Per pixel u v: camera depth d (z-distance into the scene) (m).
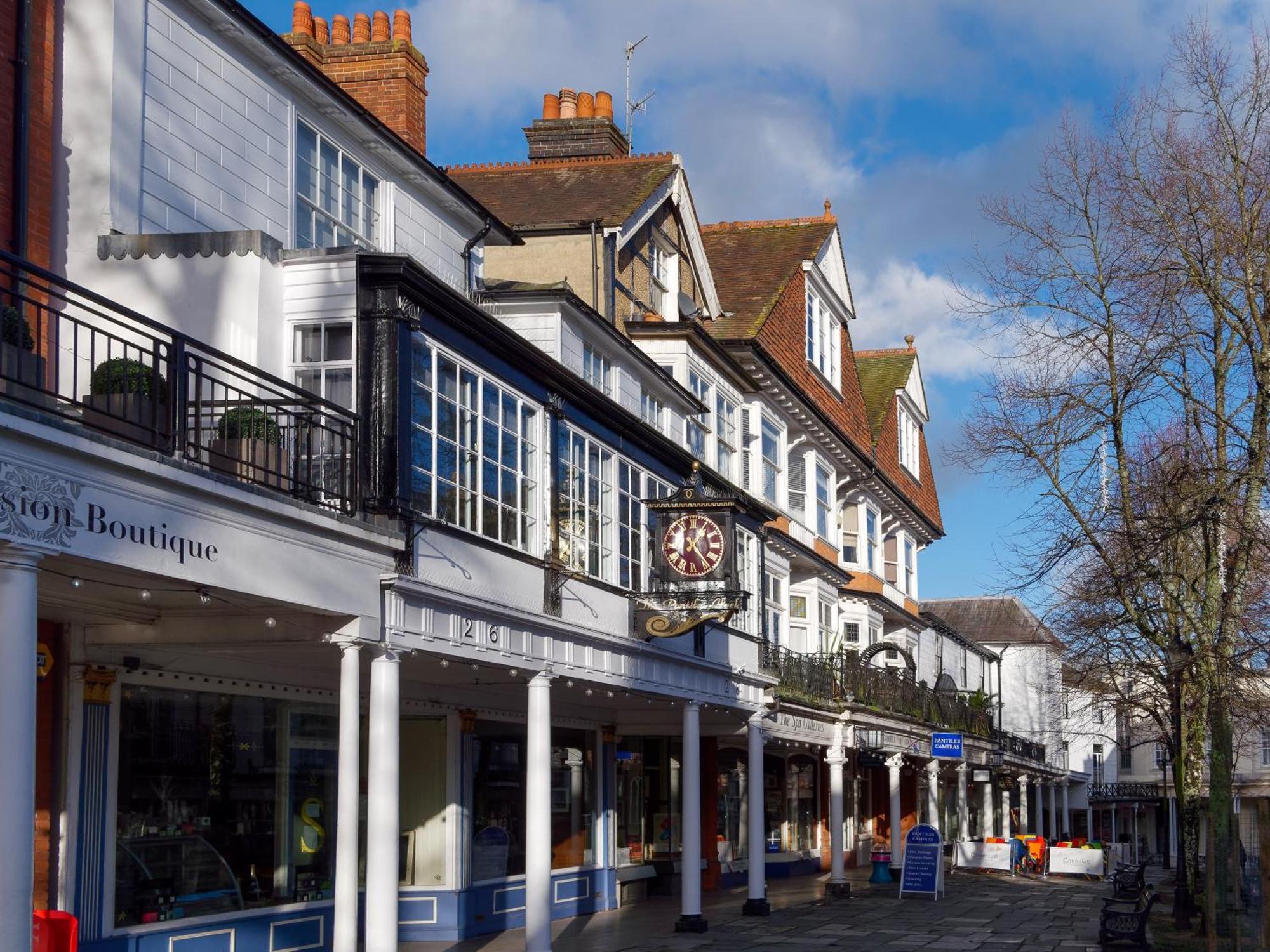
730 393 29.36
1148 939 19.83
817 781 37.25
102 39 12.72
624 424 19.28
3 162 11.80
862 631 38.09
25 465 8.29
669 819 27.44
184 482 9.66
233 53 14.62
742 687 23.34
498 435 15.49
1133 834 79.88
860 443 38.59
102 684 12.21
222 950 13.43
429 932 18.12
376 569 12.54
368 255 13.16
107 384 9.90
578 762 22.70
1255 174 19.55
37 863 11.48
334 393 13.20
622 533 19.34
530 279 24.77
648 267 27.50
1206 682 20.12
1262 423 18.67
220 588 10.23
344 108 16.31
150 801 12.84
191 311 12.82
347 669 12.16
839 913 24.20
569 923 21.17
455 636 14.04
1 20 11.90
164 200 13.37
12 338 9.43
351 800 12.15
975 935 20.58
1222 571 21.28
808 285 35.28
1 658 8.12
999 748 46.50
